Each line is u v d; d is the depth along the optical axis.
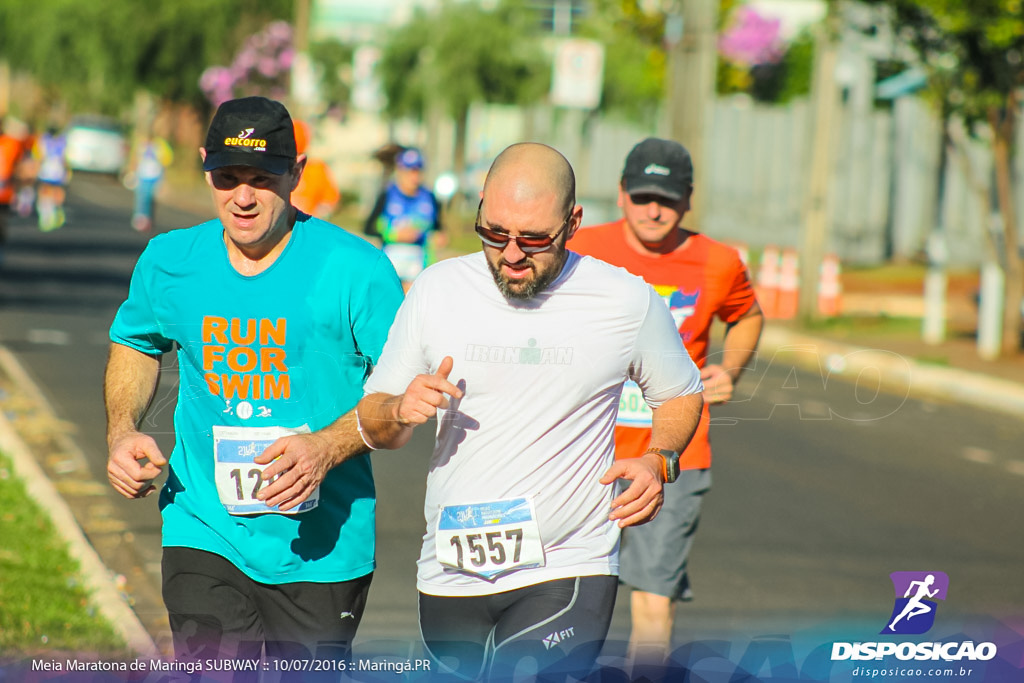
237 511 10.73
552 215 9.55
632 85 97.81
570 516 10.02
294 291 10.70
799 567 19.59
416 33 100.12
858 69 81.12
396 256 31.95
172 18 142.38
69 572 16.08
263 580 10.75
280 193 10.53
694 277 14.56
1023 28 41.81
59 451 23.64
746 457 28.53
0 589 14.96
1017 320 46.19
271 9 142.75
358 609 11.03
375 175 92.81
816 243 52.22
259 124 10.38
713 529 21.97
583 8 102.50
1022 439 33.06
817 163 52.00
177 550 10.92
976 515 24.03
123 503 20.45
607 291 9.98
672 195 14.16
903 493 25.67
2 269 49.97
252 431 10.80
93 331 36.78
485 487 9.96
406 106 102.69
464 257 10.19
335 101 121.50
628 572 14.34
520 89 98.12
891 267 79.44
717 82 101.31
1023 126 72.31
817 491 25.39
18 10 162.12
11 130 52.22
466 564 10.03
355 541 10.87
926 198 82.31
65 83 160.88
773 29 102.62
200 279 10.80
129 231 72.56
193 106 152.75
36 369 30.94
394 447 10.31
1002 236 49.72
